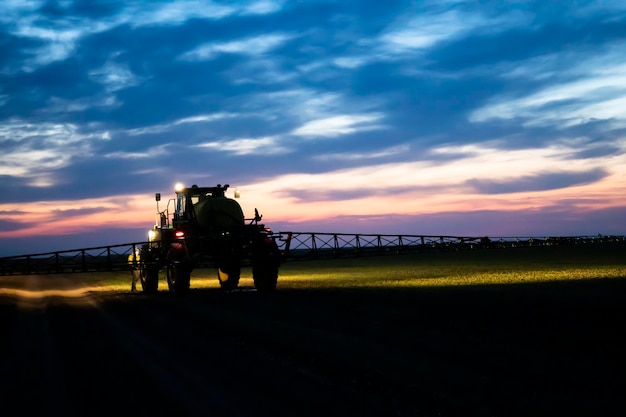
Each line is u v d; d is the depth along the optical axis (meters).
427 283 28.28
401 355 10.56
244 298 22.64
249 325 14.82
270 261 25.84
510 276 31.61
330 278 35.50
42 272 28.52
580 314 15.48
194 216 26.72
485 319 14.81
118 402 8.03
